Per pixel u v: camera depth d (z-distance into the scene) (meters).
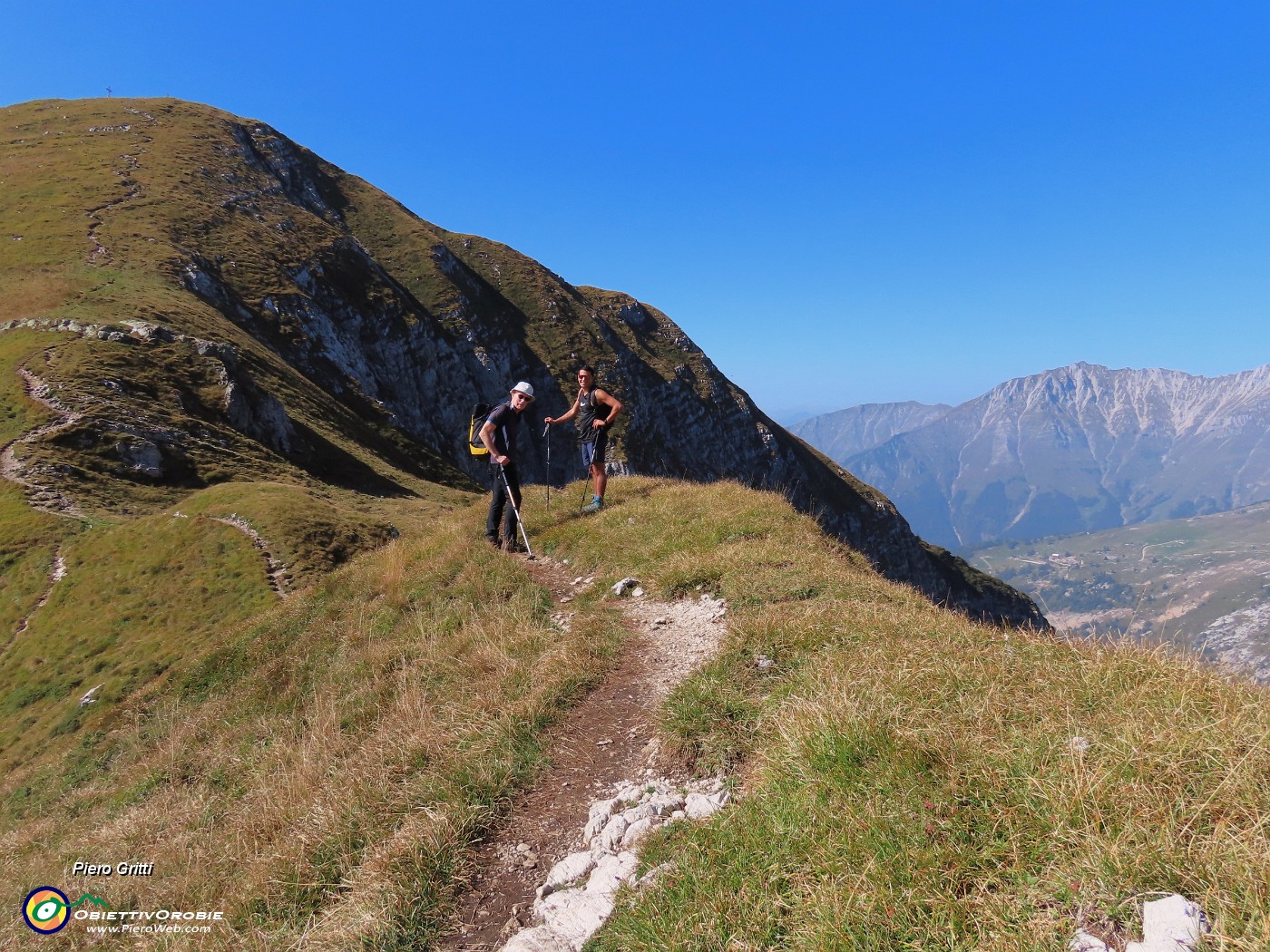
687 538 12.28
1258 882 2.98
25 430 53.31
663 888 4.33
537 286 177.88
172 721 14.21
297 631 15.02
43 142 118.94
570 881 4.99
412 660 10.61
